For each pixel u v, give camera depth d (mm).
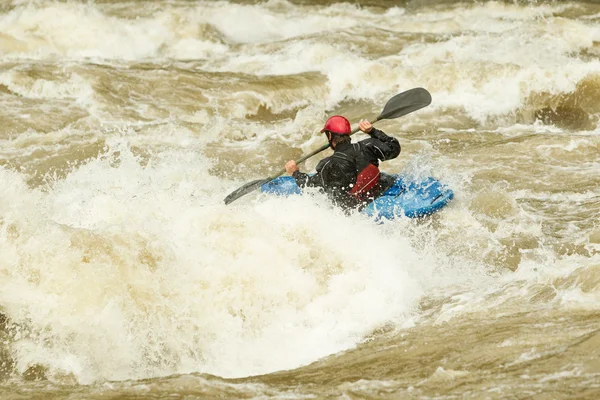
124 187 30281
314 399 15430
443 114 40656
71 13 52594
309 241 22094
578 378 14703
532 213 26906
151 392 16406
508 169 31797
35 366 18125
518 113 41000
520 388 14648
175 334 19234
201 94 43656
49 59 49438
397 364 16688
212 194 29656
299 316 20016
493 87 42500
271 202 24000
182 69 46969
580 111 40344
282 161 35219
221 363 18406
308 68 48531
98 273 19500
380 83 45031
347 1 68062
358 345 18234
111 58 51094
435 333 17938
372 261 21891
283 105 43844
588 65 42562
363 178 26000
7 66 45750
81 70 44875
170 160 34469
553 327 16953
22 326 19109
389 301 20219
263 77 46219
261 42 55438
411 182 27703
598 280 18969
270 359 18344
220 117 41438
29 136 37156
